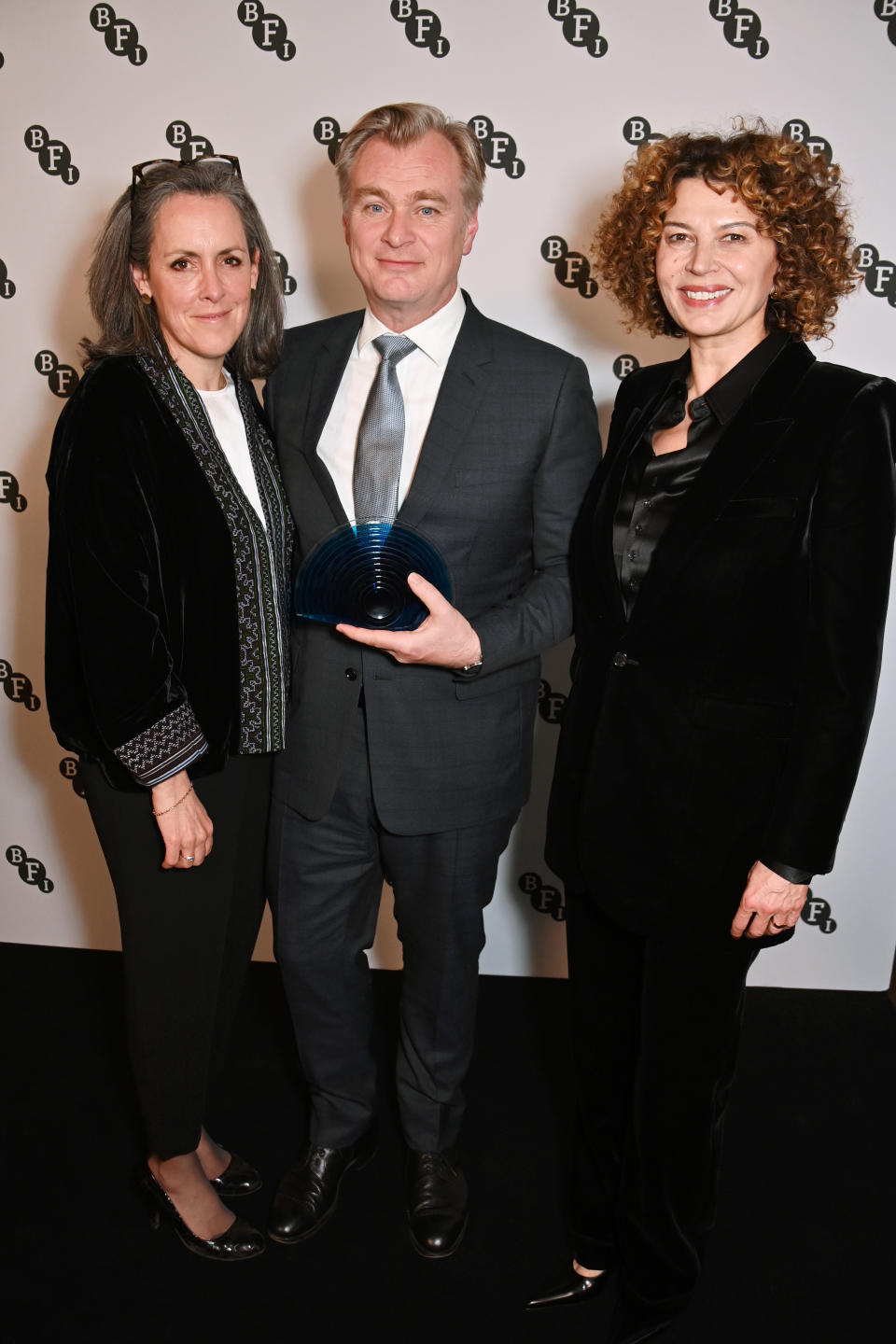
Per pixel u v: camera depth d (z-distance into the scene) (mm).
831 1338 1664
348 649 1695
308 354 1765
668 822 1403
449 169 1567
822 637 1287
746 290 1330
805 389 1321
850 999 2570
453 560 1671
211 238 1503
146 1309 1701
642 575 1420
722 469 1332
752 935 1386
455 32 2109
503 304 2254
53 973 2602
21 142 2225
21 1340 1639
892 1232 1874
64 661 1573
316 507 1683
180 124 2197
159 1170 1778
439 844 1745
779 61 2082
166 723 1511
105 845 1636
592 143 2148
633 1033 1608
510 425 1647
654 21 2080
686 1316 1701
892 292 2180
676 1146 1521
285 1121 2129
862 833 2484
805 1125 2135
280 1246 1838
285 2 2113
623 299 1558
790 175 1291
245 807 1743
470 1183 1981
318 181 2203
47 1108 2137
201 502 1532
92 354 1571
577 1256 1728
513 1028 2443
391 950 2666
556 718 2451
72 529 1473
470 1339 1664
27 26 2164
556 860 1584
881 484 1264
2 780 2617
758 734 1349
